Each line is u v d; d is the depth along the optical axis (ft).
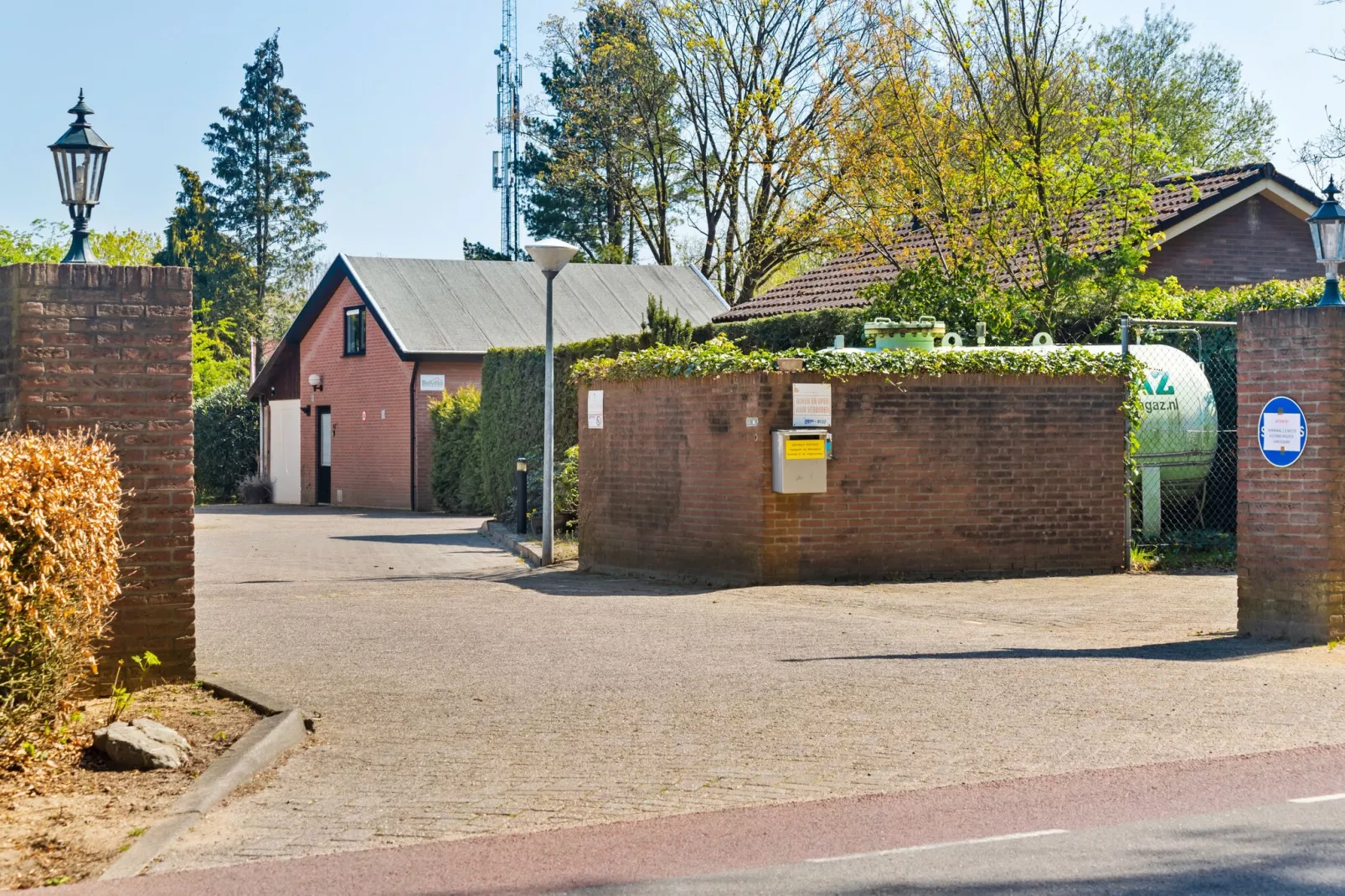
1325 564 32.32
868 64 100.22
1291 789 19.88
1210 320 57.31
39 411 25.72
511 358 79.87
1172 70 146.00
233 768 21.20
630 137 139.64
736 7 120.57
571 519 66.03
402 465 112.98
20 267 25.63
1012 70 67.46
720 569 46.70
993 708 25.46
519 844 18.07
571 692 27.68
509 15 198.18
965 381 46.78
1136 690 26.78
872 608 39.83
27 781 20.77
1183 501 52.65
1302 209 76.23
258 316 211.61
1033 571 47.50
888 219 77.51
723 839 18.11
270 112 224.53
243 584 49.83
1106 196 65.51
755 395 45.37
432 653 32.63
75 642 22.85
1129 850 17.20
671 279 130.72
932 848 17.48
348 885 16.56
